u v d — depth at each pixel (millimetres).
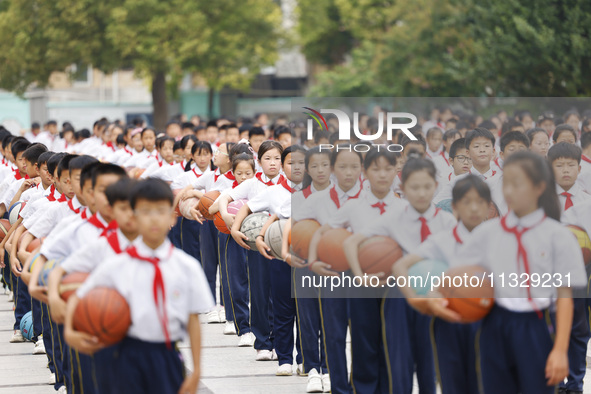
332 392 7000
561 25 21078
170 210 5078
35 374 8906
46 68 34312
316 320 7883
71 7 32844
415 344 6441
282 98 46125
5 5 35438
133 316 5094
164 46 33438
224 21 35438
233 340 10227
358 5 39438
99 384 5328
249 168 9445
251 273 9086
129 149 17766
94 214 6070
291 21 44188
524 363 5523
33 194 8422
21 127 43844
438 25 30422
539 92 22547
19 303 10359
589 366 8766
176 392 5230
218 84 37656
